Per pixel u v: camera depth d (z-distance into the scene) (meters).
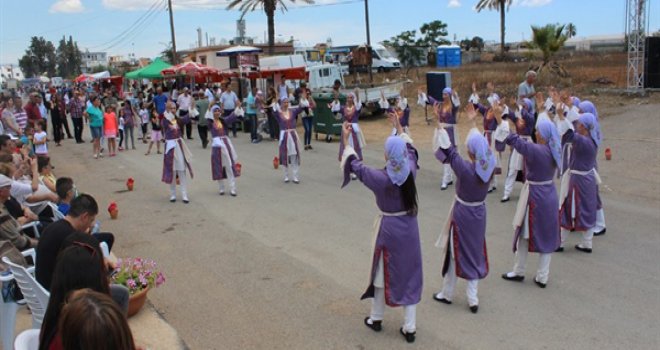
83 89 37.25
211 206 9.97
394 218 4.89
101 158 16.05
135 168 14.24
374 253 4.98
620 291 5.89
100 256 3.39
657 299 5.68
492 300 5.79
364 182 4.96
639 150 12.88
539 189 5.90
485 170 5.23
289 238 7.98
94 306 2.29
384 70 40.50
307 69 24.53
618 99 19.38
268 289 6.18
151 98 21.03
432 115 21.64
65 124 21.30
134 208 10.02
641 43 20.39
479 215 5.37
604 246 7.27
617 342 4.85
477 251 5.43
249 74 23.47
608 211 8.77
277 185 11.55
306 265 6.88
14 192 7.25
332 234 8.10
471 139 5.30
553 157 5.82
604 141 14.23
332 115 17.28
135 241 8.07
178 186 11.78
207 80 26.77
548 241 5.93
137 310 5.46
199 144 18.16
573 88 21.91
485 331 5.12
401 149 4.75
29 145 12.65
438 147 5.48
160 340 4.96
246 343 5.00
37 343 3.32
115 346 2.28
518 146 5.88
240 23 43.97
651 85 19.92
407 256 4.88
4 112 13.07
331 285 6.25
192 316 5.56
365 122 22.00
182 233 8.40
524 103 9.34
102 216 9.52
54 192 8.54
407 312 4.95
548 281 6.23
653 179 10.54
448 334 5.09
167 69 24.23
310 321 5.40
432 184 11.16
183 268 6.91
